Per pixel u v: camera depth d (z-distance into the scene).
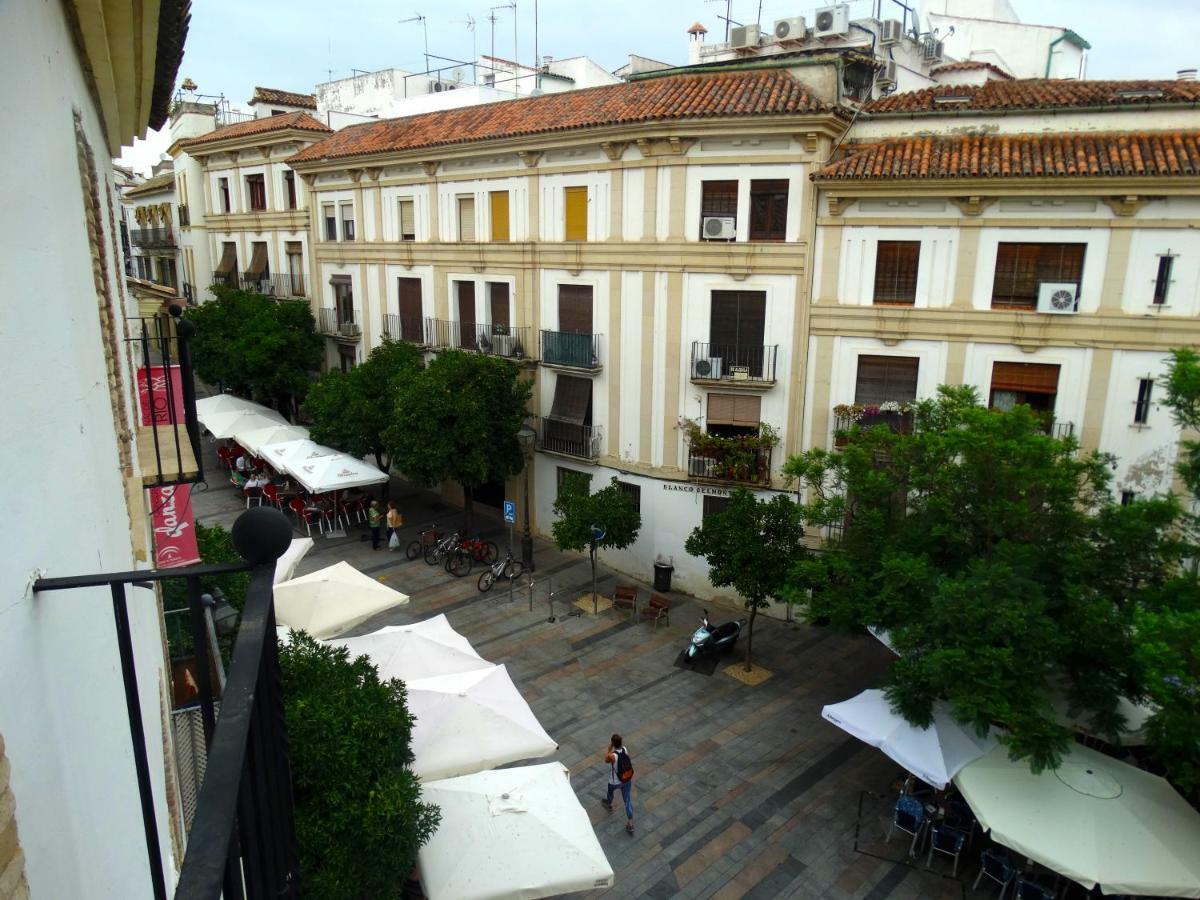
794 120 19.67
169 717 8.03
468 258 27.78
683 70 23.64
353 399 27.80
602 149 23.09
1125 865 10.87
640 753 16.41
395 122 31.94
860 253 20.00
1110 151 17.58
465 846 10.64
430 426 23.84
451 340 29.08
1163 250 17.27
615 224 23.25
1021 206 18.28
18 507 2.56
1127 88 18.78
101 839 3.43
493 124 26.47
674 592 23.77
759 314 21.50
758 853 13.77
